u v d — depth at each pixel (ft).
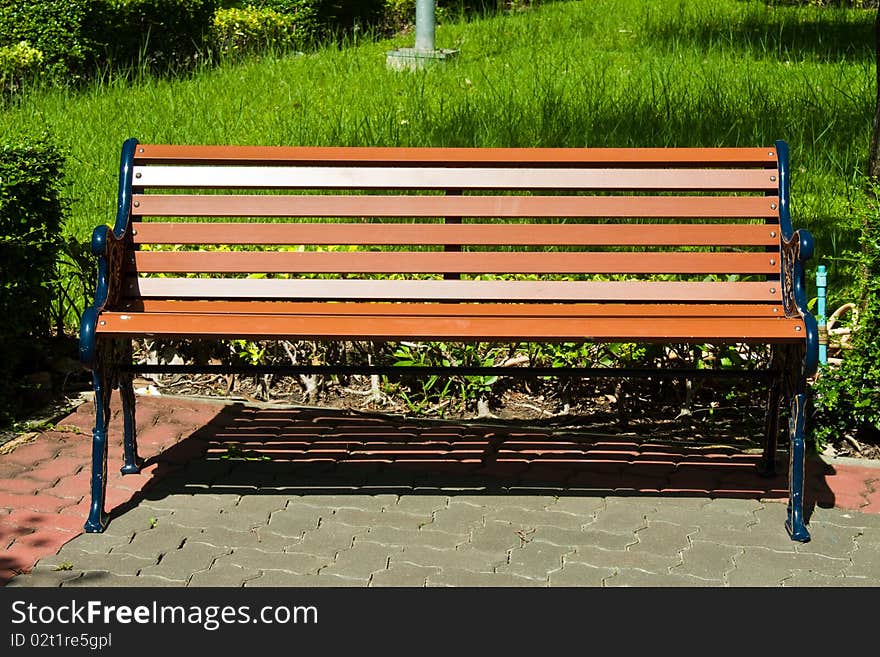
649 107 29.19
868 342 15.10
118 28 38.22
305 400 17.13
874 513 13.62
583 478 14.57
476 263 14.43
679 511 13.62
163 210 14.35
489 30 45.32
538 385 17.11
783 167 14.25
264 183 14.35
